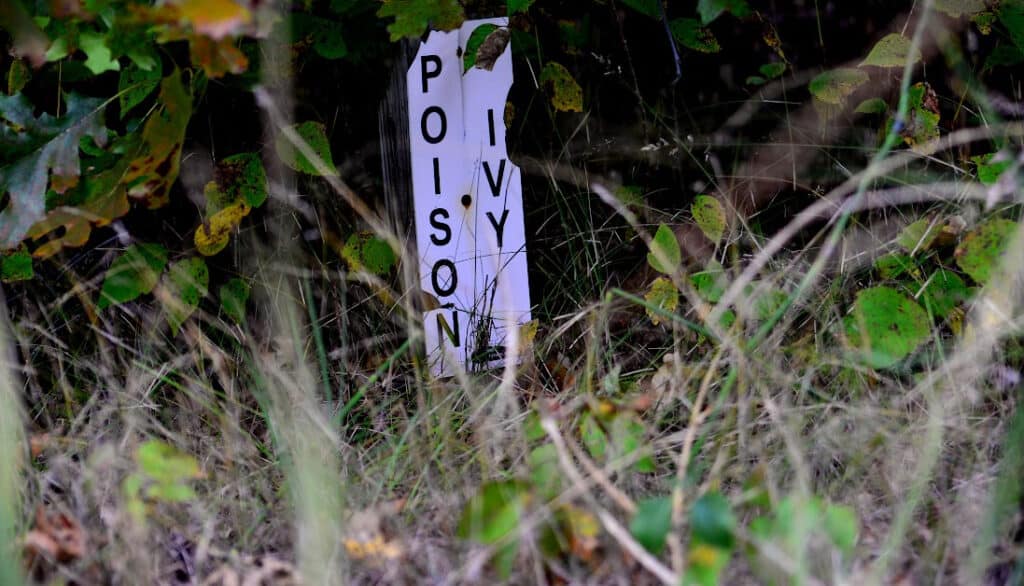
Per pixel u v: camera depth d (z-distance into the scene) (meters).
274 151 1.90
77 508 1.30
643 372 1.79
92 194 1.52
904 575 1.20
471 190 1.82
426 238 1.81
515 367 1.79
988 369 1.52
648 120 2.17
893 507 1.30
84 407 1.63
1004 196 1.72
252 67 1.69
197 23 1.16
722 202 2.08
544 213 2.12
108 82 1.84
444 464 1.43
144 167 1.44
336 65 1.95
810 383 1.62
